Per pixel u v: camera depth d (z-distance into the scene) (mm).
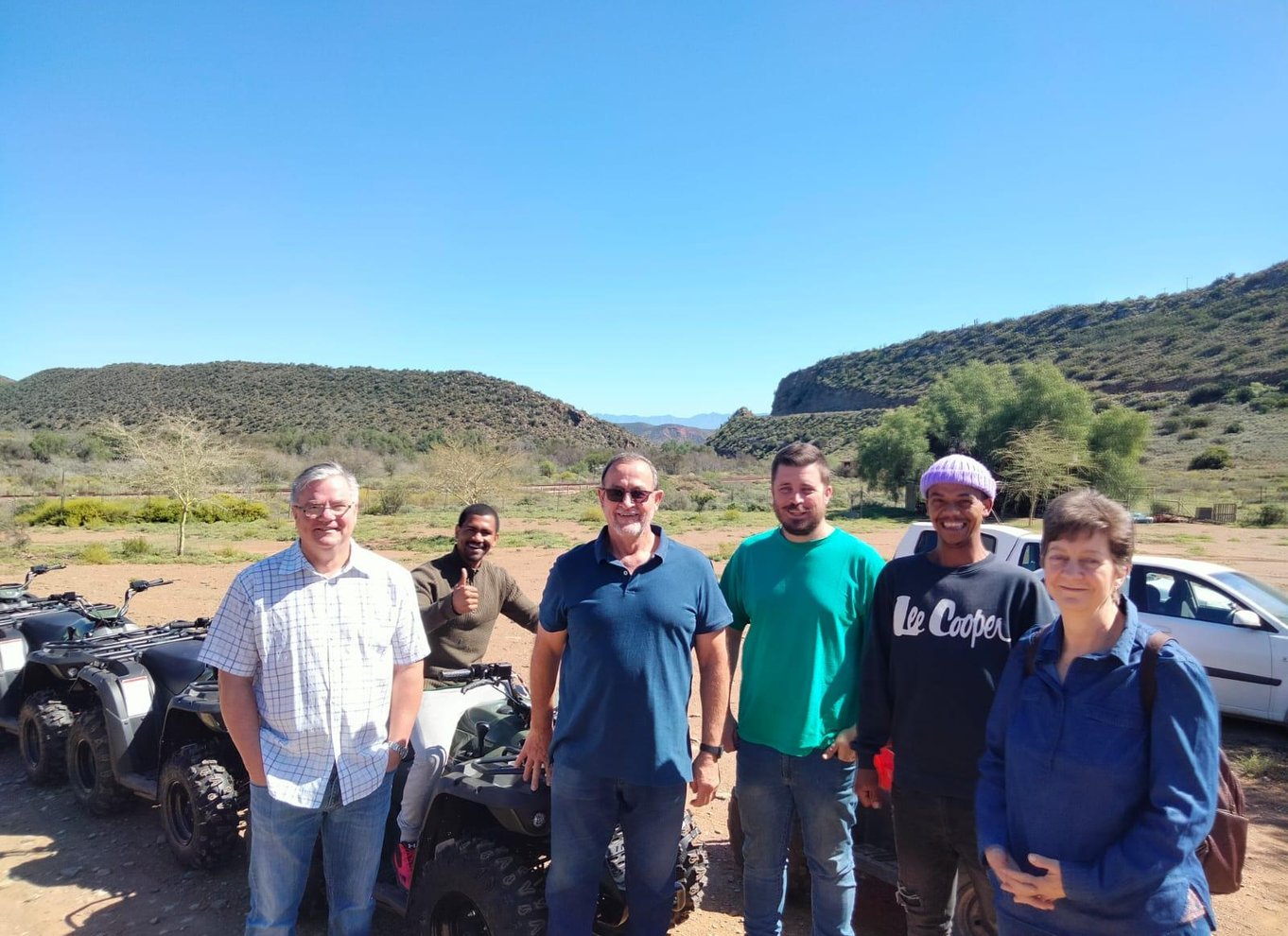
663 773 2947
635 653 2955
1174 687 2100
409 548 22766
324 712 3025
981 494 2945
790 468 3254
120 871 4508
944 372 119875
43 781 5656
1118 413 40000
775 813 3254
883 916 4180
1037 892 2164
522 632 11016
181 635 5824
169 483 22266
